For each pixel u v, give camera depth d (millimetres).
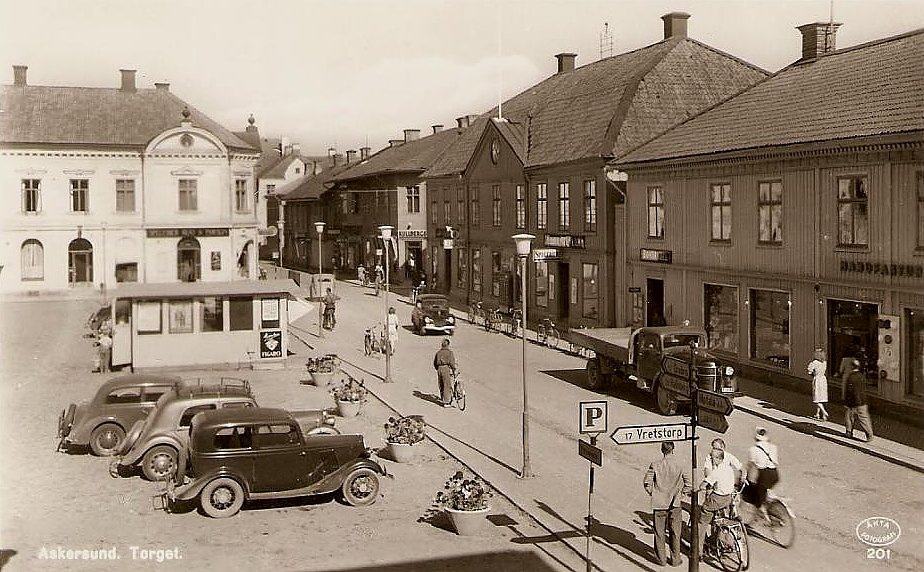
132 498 15938
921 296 19922
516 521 15023
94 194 50125
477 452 19203
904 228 20406
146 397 18844
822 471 17234
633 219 32500
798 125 24234
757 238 25594
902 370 20656
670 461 13078
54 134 49469
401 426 18766
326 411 21594
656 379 22609
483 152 46375
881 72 24000
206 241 51875
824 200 22906
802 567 12812
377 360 31703
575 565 12969
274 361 28766
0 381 27000
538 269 40562
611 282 33938
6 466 17844
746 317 26297
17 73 51875
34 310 44562
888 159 20703
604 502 15914
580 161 35094
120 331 28062
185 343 27984
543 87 50938
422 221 61281
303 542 13828
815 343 23438
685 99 36125
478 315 44406
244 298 28391
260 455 15180
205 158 51438
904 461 17578
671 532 13062
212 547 13539
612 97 37844
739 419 21641
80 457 18609
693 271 28703
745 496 14438
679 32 40625
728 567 12805
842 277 22344
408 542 13859
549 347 34625
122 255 50688
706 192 27875
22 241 49250
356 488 15680
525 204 41469
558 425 21719
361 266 63562
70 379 27375
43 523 14562
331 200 74312
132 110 52750
